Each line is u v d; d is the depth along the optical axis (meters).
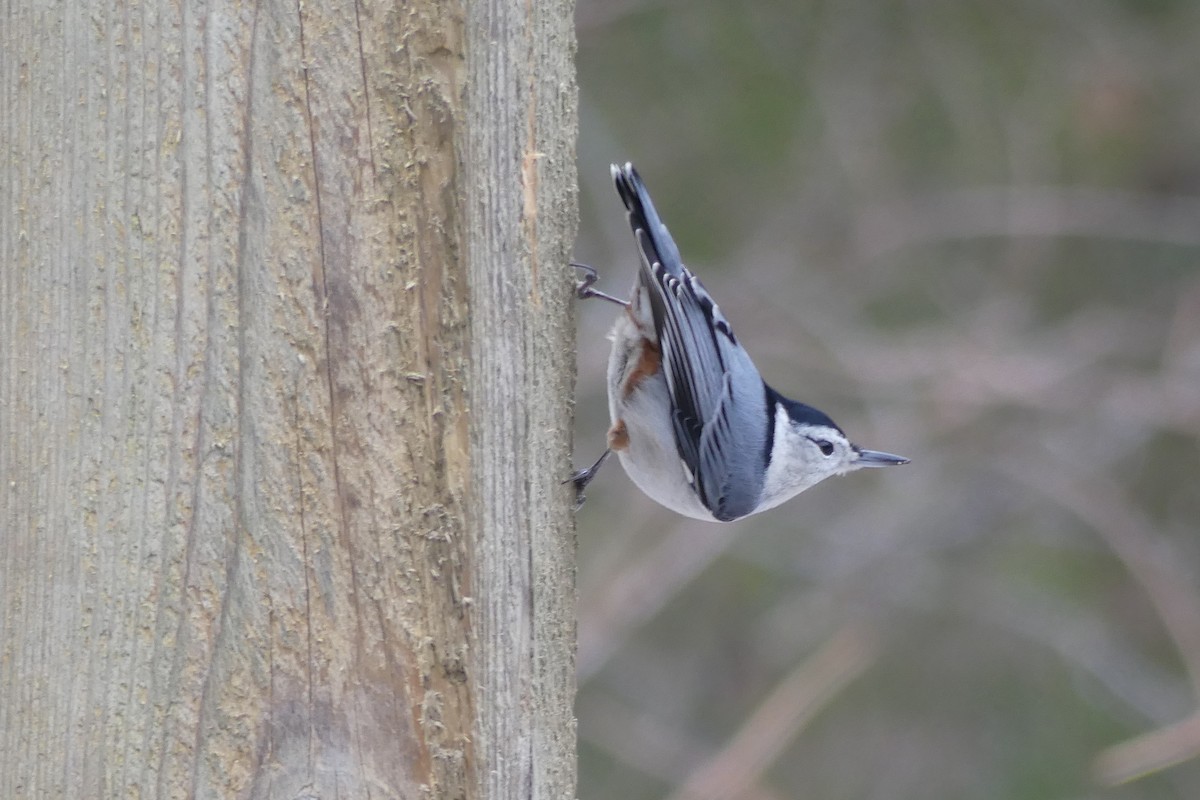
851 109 16.06
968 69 16.27
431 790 6.14
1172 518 15.46
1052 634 15.12
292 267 6.13
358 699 6.13
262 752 6.09
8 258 6.16
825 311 15.53
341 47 6.13
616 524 14.98
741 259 15.57
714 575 15.32
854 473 15.48
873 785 14.73
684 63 15.98
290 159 6.12
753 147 15.86
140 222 6.12
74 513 6.15
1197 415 15.09
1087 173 16.09
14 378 6.17
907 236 15.74
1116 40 16.36
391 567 6.15
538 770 6.49
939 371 15.23
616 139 15.77
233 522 6.12
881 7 16.30
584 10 15.73
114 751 6.11
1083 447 15.34
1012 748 14.83
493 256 6.31
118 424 6.14
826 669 14.45
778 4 16.22
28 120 6.14
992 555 15.35
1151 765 11.47
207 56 6.10
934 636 15.23
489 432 6.30
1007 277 15.99
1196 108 16.06
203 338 6.12
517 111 6.38
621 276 15.30
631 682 14.98
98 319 6.14
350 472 6.14
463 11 6.18
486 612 6.27
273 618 6.11
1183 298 15.86
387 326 6.16
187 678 6.10
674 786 14.41
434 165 6.19
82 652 6.13
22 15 6.12
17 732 6.16
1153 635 15.20
